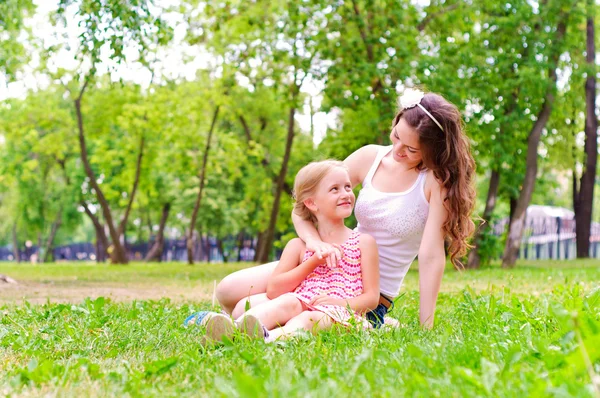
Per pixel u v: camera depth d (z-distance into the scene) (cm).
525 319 382
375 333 340
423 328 373
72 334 383
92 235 6969
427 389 209
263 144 2561
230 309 405
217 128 2733
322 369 243
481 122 1620
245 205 2948
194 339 363
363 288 384
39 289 987
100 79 2428
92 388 238
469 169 394
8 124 2577
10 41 1484
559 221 3016
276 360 270
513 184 1931
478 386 211
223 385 218
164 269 1973
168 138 2459
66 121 2627
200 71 2298
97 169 3444
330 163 398
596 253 3300
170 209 3684
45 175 3647
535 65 1642
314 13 1619
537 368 236
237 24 1830
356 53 1608
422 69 1518
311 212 397
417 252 415
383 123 1569
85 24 966
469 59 1616
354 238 390
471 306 455
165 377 257
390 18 1616
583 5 1703
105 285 1105
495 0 1691
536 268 1639
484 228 1741
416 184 400
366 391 212
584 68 1866
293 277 374
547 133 2133
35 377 253
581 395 193
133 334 379
